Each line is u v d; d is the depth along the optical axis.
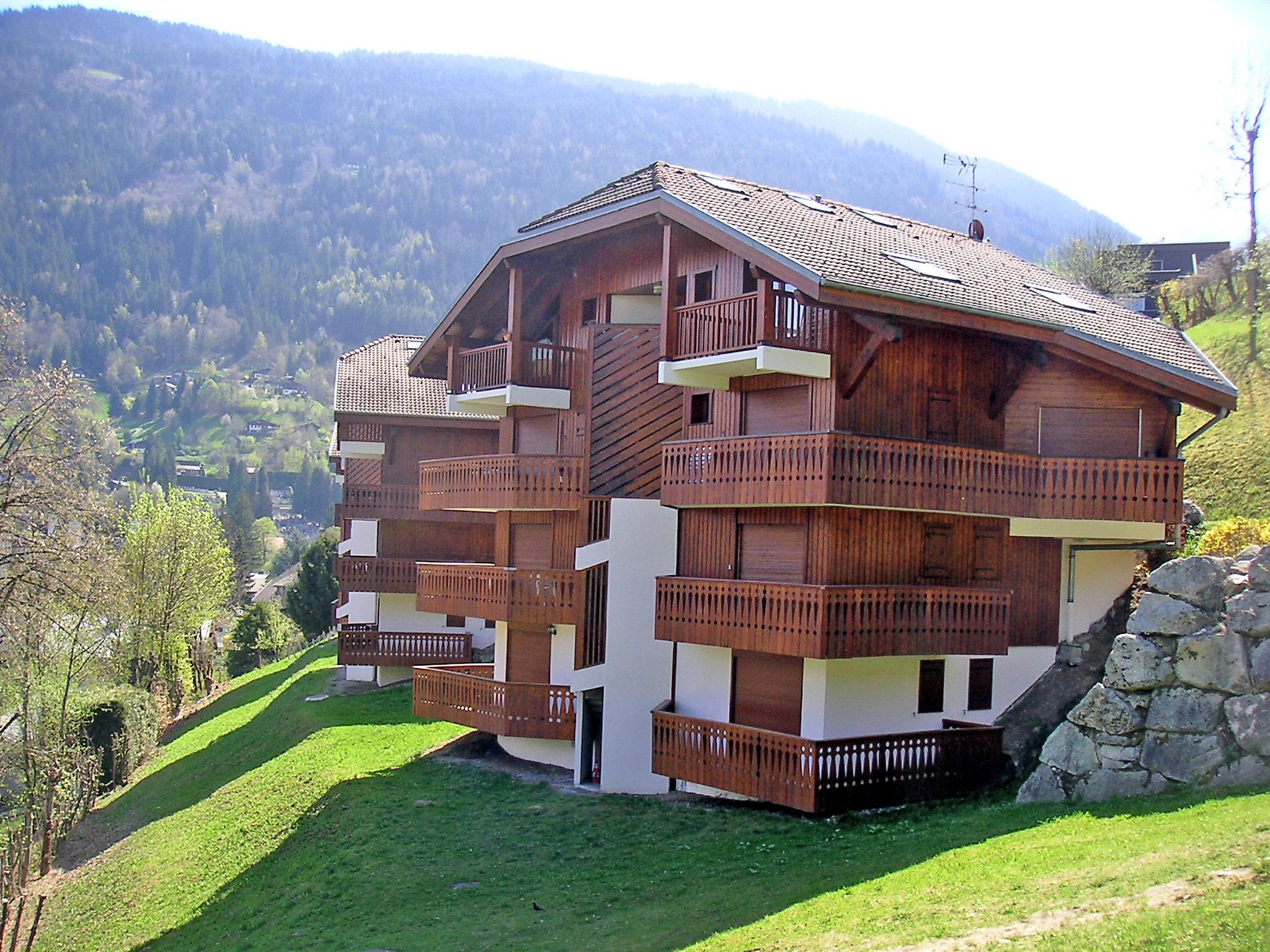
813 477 23.67
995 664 27.41
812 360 24.41
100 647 50.50
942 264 28.20
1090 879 15.74
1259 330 44.12
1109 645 27.86
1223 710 20.12
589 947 18.38
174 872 30.94
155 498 71.94
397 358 47.38
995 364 27.70
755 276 24.61
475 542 45.53
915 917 15.80
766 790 23.94
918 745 24.19
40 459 37.19
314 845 28.14
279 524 190.25
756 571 26.12
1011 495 26.53
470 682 31.23
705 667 27.19
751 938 16.72
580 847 24.34
